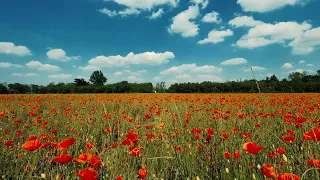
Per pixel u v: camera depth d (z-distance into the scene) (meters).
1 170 3.30
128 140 2.88
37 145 2.21
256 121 5.39
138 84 55.62
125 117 5.70
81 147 4.32
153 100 14.48
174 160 3.32
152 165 3.09
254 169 2.65
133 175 2.78
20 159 3.30
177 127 4.39
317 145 2.88
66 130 5.89
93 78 82.19
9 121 6.31
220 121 4.73
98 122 6.34
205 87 51.16
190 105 10.49
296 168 2.72
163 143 3.81
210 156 3.39
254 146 1.91
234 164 2.87
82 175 1.69
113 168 2.84
